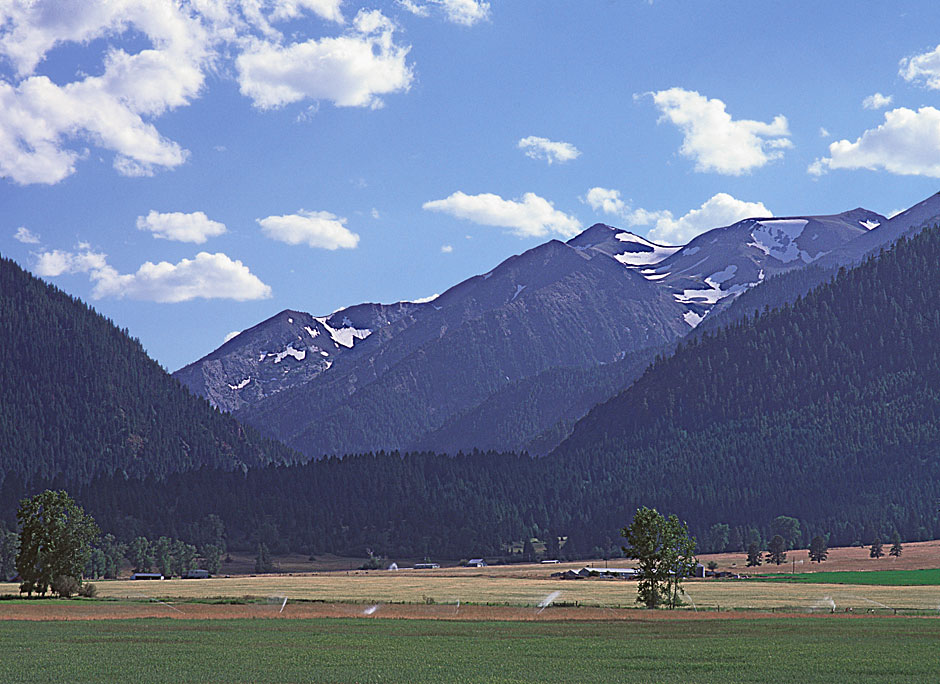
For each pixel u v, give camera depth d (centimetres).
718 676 6069
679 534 12744
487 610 12300
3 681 5884
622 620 10444
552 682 5831
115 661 6719
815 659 6769
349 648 7488
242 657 6944
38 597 13462
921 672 6169
